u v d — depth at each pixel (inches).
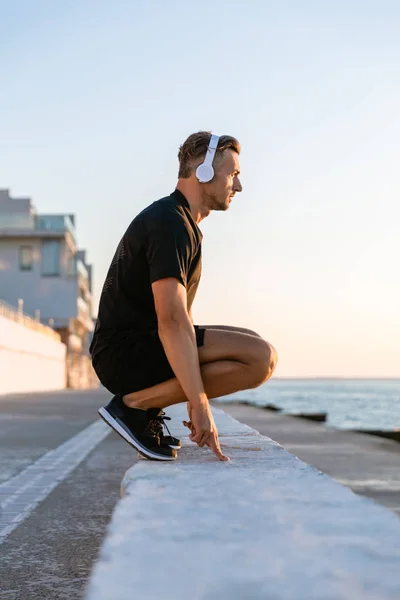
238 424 227.6
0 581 139.6
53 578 142.2
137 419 129.8
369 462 366.9
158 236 126.7
